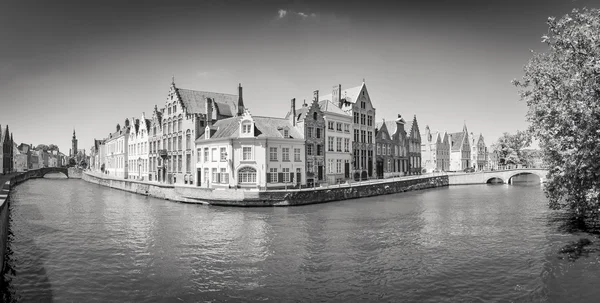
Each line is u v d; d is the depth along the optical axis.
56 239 26.12
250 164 46.88
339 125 60.09
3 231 21.19
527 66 23.62
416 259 20.70
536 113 23.00
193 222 32.06
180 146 60.22
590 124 18.80
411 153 83.94
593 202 22.00
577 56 20.19
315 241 24.91
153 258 21.38
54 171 126.00
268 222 31.67
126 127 90.19
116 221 32.94
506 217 33.84
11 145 109.44
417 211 37.75
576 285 16.62
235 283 17.38
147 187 56.09
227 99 66.06
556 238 25.05
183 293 16.23
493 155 126.75
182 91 62.56
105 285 17.19
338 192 47.19
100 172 111.50
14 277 18.33
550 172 26.41
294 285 17.05
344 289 16.52
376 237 25.95
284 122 53.50
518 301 15.09
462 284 16.92
